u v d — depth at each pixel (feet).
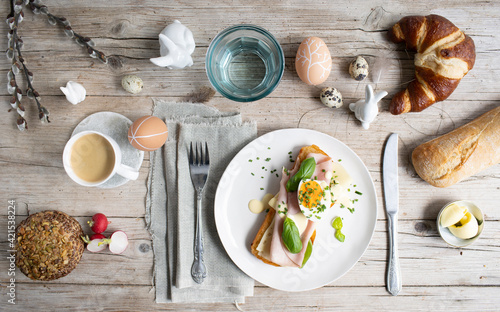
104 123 2.17
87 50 2.18
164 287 2.18
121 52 2.19
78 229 2.11
